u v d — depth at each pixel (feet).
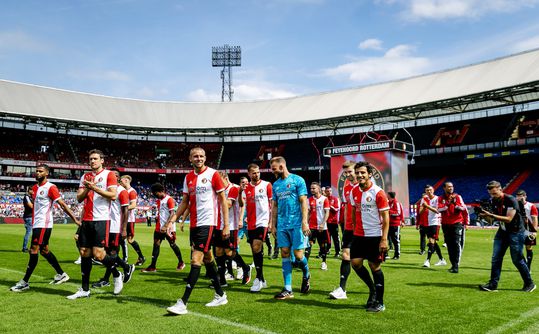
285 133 172.35
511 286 23.75
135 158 177.06
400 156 92.17
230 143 187.42
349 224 23.66
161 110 175.32
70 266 30.53
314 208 34.65
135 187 171.22
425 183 153.99
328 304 18.58
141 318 15.79
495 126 144.05
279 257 40.14
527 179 135.13
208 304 17.97
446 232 29.96
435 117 148.97
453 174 152.97
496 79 118.32
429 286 23.67
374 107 140.05
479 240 62.23
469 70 132.77
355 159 94.32
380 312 17.08
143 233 78.74
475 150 136.67
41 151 158.92
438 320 15.89
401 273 29.01
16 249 42.34
